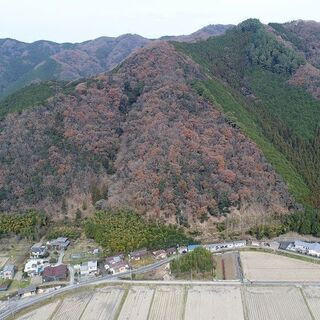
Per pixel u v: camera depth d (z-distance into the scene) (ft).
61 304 342.85
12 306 341.82
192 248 414.62
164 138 504.84
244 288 351.25
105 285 364.58
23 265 405.39
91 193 497.87
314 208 474.49
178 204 455.63
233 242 429.79
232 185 472.85
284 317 311.88
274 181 486.38
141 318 316.40
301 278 366.22
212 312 319.47
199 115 536.42
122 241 413.80
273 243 435.53
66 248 435.12
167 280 367.04
